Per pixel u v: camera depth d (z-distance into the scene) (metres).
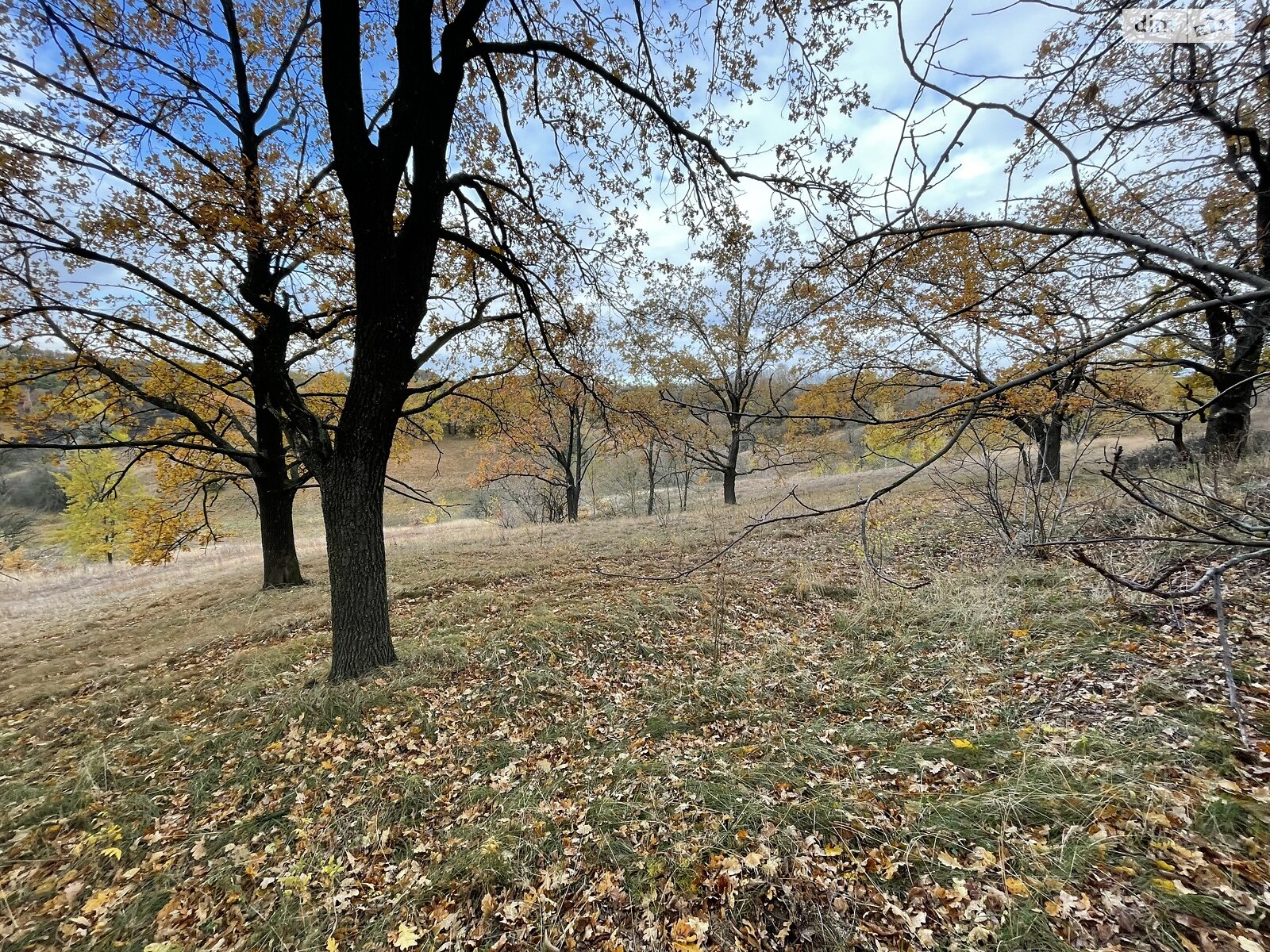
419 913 3.03
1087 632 4.83
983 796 3.06
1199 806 2.64
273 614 8.94
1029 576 6.37
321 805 4.06
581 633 6.55
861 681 5.05
